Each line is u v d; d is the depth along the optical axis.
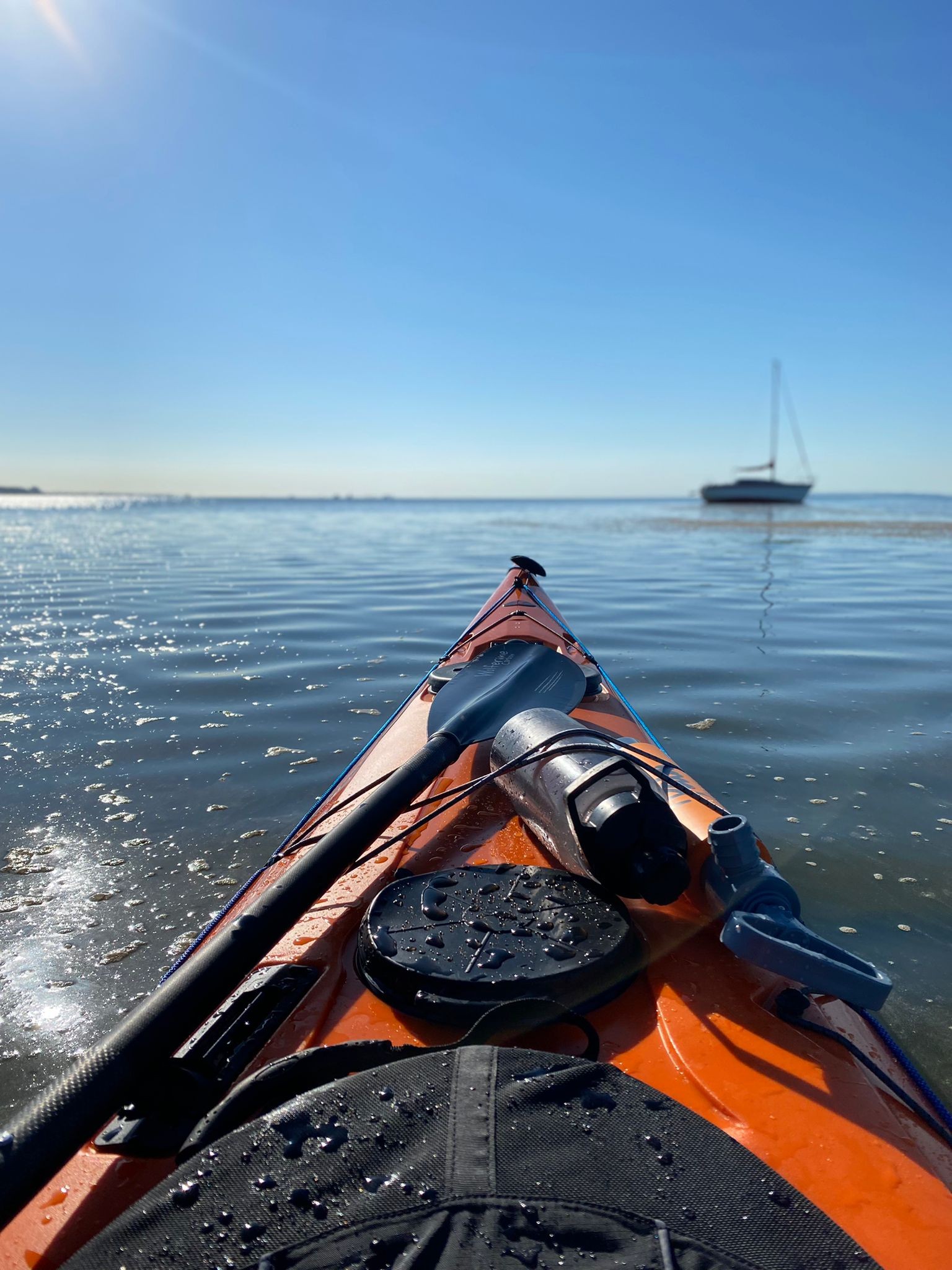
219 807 3.56
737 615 8.66
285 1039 1.39
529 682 2.58
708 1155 0.95
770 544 19.69
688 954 1.62
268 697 5.36
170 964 2.45
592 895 1.66
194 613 9.07
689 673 5.91
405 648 7.01
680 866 1.58
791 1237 0.87
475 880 1.73
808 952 1.32
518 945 1.49
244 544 21.94
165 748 4.33
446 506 98.75
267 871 2.27
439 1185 0.88
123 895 2.85
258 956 1.32
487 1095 1.00
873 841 3.21
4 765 4.07
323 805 2.67
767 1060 1.31
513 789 2.11
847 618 8.42
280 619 8.58
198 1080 1.23
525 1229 0.83
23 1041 2.14
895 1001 2.26
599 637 7.34
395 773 1.85
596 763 1.79
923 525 28.31
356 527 32.22
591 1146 0.94
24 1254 1.01
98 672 6.06
